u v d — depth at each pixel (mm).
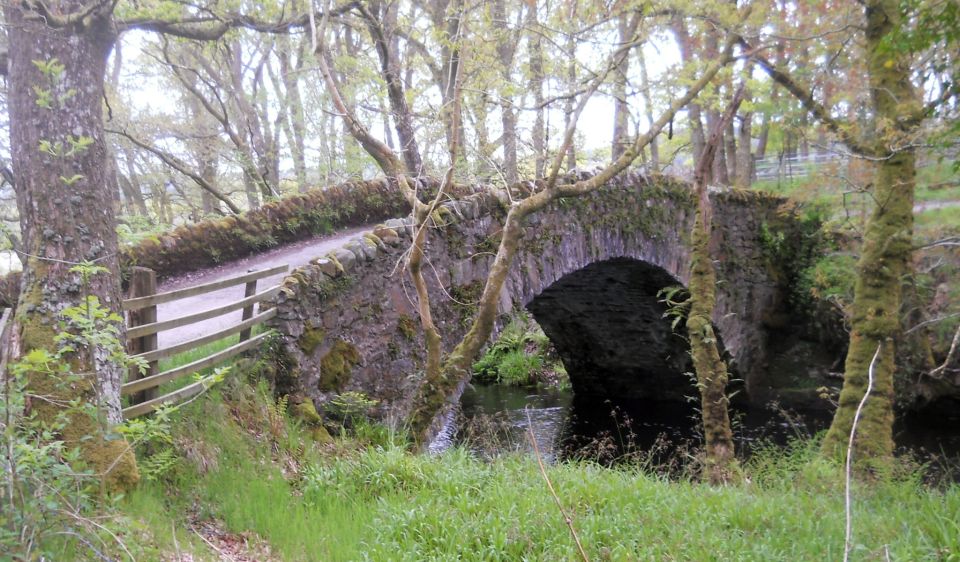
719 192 14734
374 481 5809
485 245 9125
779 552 4574
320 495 5480
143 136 14625
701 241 8117
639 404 16938
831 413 14727
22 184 4195
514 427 13102
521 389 18000
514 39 9055
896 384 13188
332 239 10711
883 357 7441
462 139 9750
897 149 7238
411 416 7270
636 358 16594
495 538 4707
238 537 4523
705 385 7777
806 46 9031
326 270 6828
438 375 7266
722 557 4426
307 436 6199
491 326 7516
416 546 4629
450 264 8578
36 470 3145
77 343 4035
